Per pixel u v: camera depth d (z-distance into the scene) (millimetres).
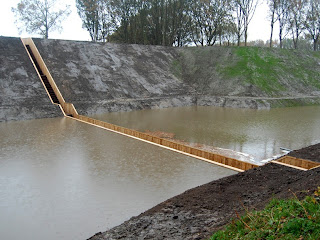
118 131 18797
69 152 14312
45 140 16500
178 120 23125
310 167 10406
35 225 7891
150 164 12602
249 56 39156
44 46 30688
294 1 45562
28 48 31547
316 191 6242
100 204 8984
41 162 12859
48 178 11094
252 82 34875
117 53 35375
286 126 20656
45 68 27453
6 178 11102
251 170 10586
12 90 24000
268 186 8922
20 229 7715
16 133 18062
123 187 10203
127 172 11648
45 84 26828
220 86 35312
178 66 38969
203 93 34906
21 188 10219
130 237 6645
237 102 31094
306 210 5664
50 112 23641
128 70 33438
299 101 32500
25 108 23016
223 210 7648
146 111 27812
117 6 45219
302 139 16953
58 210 8672
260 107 29953
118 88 30328
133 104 28766
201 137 17594
